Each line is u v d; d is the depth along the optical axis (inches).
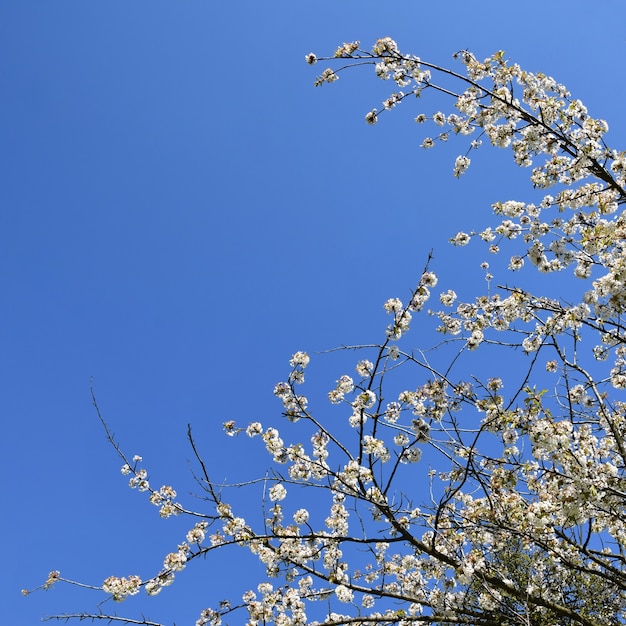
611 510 119.2
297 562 124.2
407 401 119.8
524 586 127.5
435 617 118.1
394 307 117.8
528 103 125.9
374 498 116.6
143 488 131.0
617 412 133.2
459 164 134.3
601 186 125.3
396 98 129.8
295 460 121.7
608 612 127.0
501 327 132.6
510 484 121.0
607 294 114.7
